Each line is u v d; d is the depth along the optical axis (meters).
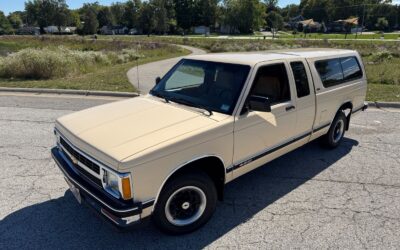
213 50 40.66
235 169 3.79
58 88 11.65
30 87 11.82
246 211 4.00
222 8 121.12
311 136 5.04
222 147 3.51
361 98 6.21
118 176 2.81
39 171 5.04
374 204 4.15
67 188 4.53
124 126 3.41
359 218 3.85
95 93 11.09
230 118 3.56
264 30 131.00
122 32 124.38
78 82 12.85
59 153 3.85
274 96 4.13
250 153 3.91
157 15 112.31
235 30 114.69
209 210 3.62
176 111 3.74
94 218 3.84
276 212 3.98
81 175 3.34
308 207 4.09
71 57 18.23
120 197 2.91
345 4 132.00
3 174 4.92
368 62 20.77
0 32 121.56
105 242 3.43
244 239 3.48
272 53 4.77
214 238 3.50
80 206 4.08
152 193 3.02
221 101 3.76
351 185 4.65
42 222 3.76
